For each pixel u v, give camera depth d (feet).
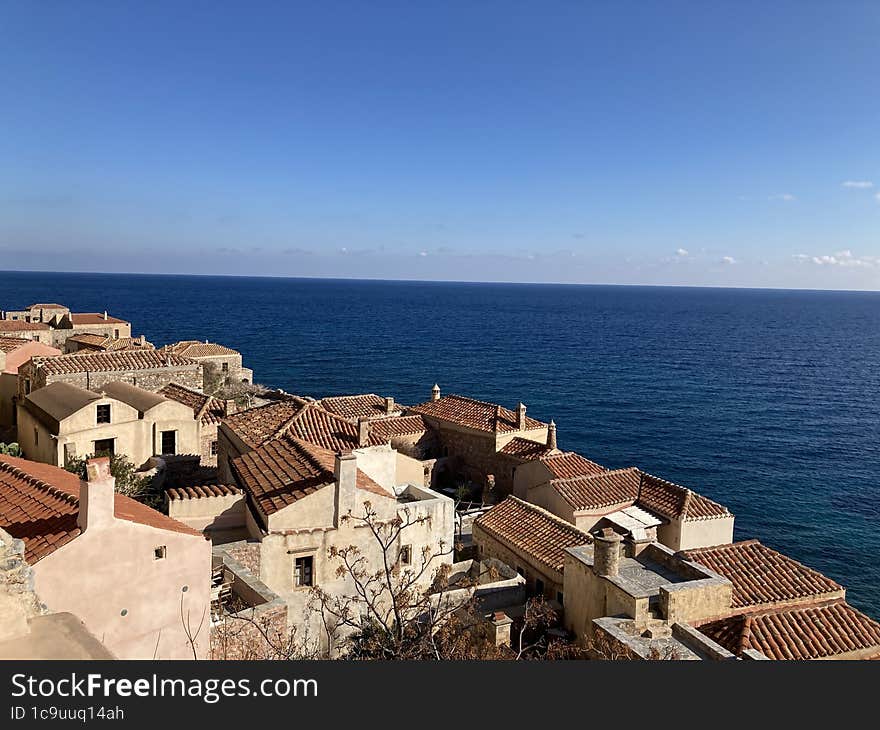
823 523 198.59
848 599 154.10
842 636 69.00
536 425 171.94
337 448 117.29
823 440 292.20
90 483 55.26
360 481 90.48
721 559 85.81
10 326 246.27
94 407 121.90
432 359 517.55
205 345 273.33
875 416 341.41
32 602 35.58
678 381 436.76
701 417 333.21
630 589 66.74
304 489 82.33
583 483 136.26
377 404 191.31
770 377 458.50
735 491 226.58
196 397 152.76
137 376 156.04
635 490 136.67
